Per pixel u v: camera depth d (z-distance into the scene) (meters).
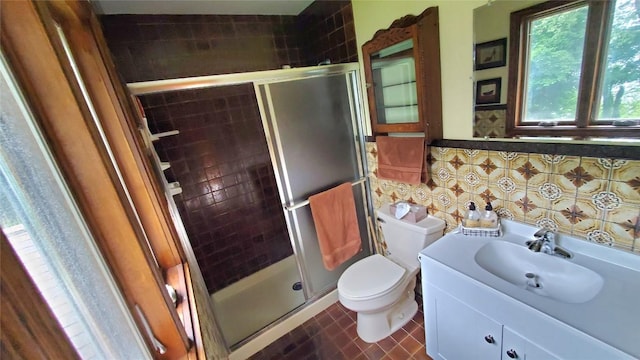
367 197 2.18
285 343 1.88
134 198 1.09
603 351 0.77
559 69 1.03
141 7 1.71
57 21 0.69
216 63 2.10
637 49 0.86
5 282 0.28
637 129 0.90
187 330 0.85
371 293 1.58
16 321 0.29
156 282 0.66
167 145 2.06
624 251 1.01
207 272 2.36
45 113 0.48
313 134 1.84
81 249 0.48
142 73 1.87
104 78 0.91
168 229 1.19
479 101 1.31
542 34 1.05
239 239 2.47
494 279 1.08
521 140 1.21
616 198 1.00
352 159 2.05
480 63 1.26
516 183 1.27
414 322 1.84
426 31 1.36
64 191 0.48
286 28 2.32
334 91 1.88
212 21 2.04
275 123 1.68
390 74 1.63
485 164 1.37
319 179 1.92
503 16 1.14
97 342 0.45
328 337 1.86
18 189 0.37
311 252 2.00
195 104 2.12
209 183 2.26
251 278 2.57
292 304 2.17
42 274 0.37
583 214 1.10
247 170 2.42
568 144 1.07
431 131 1.50
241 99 2.29
